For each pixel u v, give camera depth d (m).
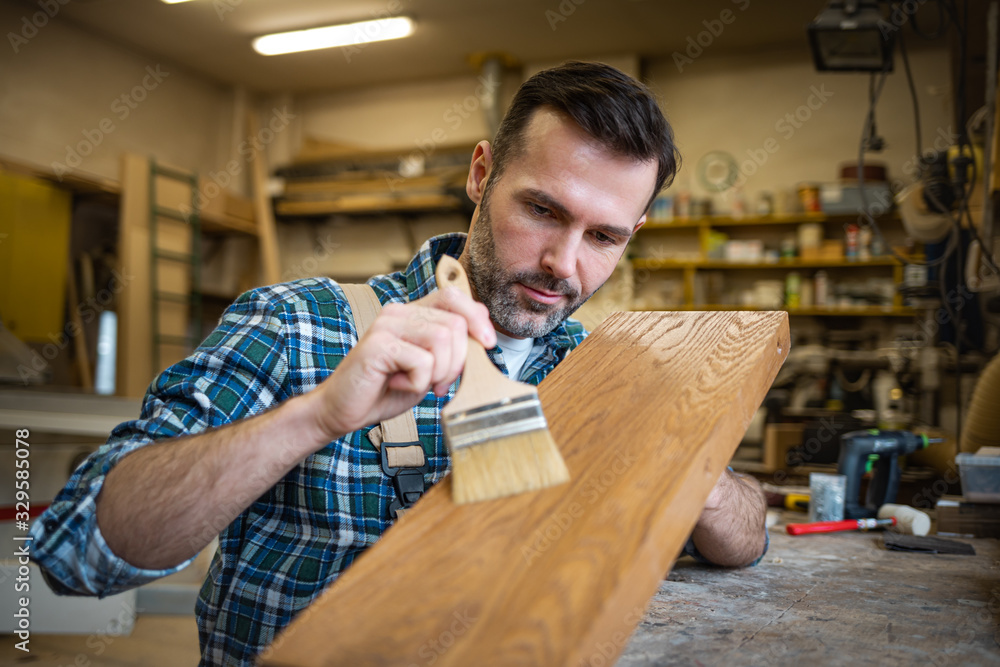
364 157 6.93
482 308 0.68
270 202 7.05
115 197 5.94
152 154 6.68
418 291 1.04
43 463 2.36
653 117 0.86
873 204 5.27
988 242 2.02
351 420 0.66
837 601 0.92
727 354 0.81
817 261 5.51
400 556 0.56
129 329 5.77
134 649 2.61
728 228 6.02
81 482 0.73
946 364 2.85
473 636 0.48
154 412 0.79
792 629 0.80
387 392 0.67
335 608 0.51
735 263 5.73
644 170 0.87
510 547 0.56
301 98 7.47
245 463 0.66
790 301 5.55
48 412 2.32
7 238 5.18
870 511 1.56
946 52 5.47
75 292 5.72
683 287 5.98
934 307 2.80
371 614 0.50
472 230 1.04
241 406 0.84
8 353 3.28
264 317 0.91
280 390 0.88
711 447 0.66
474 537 0.57
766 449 3.28
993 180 1.99
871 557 1.20
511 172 0.90
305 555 0.86
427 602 0.51
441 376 0.65
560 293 0.94
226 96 7.41
